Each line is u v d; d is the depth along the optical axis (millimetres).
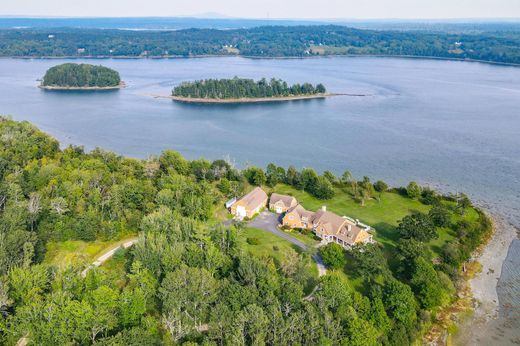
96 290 84625
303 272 105125
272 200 153375
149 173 165500
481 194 177250
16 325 80312
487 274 122062
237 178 174625
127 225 130125
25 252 102875
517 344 97312
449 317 104812
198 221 124625
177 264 101375
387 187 172375
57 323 79125
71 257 116312
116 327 85125
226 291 93125
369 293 104250
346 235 128750
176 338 82562
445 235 137375
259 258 117000
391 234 137125
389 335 92750
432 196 161250
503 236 143000
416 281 106688
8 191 131875
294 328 83812
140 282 94188
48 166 152500
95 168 160000
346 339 84375
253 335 81688
